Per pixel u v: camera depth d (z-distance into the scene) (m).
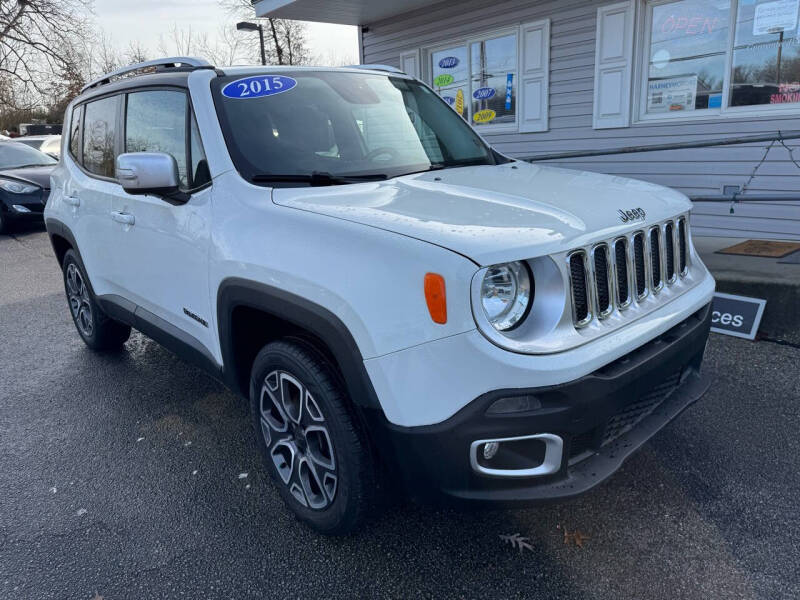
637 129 6.71
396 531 2.57
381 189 2.61
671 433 3.18
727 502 2.63
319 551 2.47
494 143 8.17
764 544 2.37
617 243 2.28
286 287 2.29
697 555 2.33
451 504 2.08
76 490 2.97
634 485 2.77
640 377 2.17
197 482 3.00
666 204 2.60
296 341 2.43
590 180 2.84
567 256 2.02
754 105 5.93
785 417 3.29
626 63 6.58
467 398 1.91
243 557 2.46
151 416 3.71
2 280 7.60
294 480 2.58
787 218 5.97
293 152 2.86
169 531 2.64
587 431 2.06
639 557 2.34
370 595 2.23
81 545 2.57
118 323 4.54
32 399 4.02
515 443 2.00
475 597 2.20
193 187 2.94
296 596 2.24
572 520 2.57
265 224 2.45
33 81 28.36
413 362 1.95
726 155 6.15
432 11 8.34
